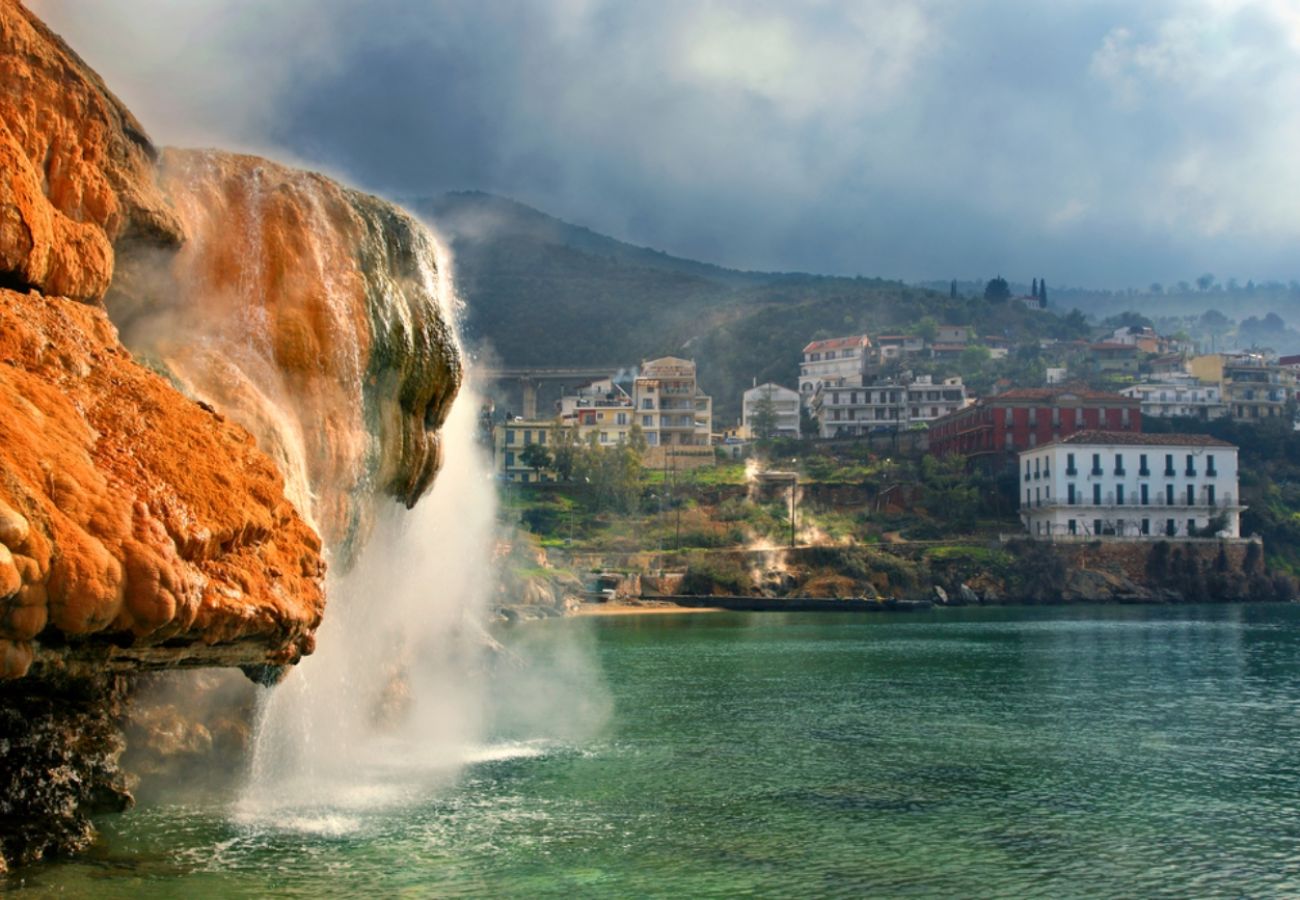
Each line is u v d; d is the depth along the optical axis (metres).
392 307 36.47
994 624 119.69
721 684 63.44
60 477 20.77
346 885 24.55
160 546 21.45
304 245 33.69
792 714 51.66
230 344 31.28
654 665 74.44
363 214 37.06
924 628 113.62
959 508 181.50
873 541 174.62
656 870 26.73
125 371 24.72
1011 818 32.56
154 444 23.45
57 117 25.83
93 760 26.66
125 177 28.05
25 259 23.67
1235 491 176.62
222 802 29.73
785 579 158.62
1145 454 175.25
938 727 48.47
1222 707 55.62
